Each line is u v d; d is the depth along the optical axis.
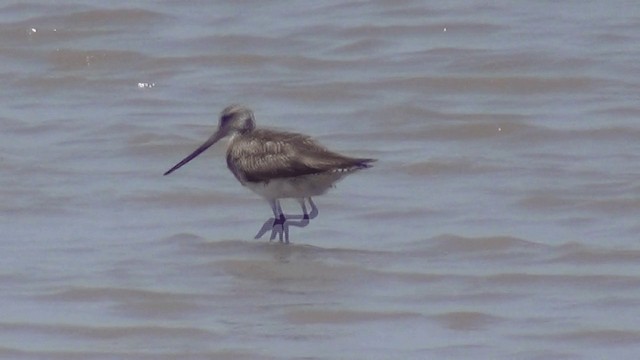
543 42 25.05
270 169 16.59
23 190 18.62
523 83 23.23
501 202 18.12
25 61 24.84
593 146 20.36
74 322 14.18
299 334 13.83
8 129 21.34
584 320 14.13
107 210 17.97
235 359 13.18
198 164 20.03
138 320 14.26
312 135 21.14
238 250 16.48
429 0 27.23
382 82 23.48
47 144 20.66
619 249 16.27
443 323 14.10
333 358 13.12
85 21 26.59
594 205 17.88
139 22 26.62
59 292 15.00
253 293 15.03
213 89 23.41
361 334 13.82
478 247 16.50
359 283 15.34
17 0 27.38
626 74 23.47
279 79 23.81
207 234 17.14
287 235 16.80
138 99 22.95
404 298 14.85
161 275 15.59
